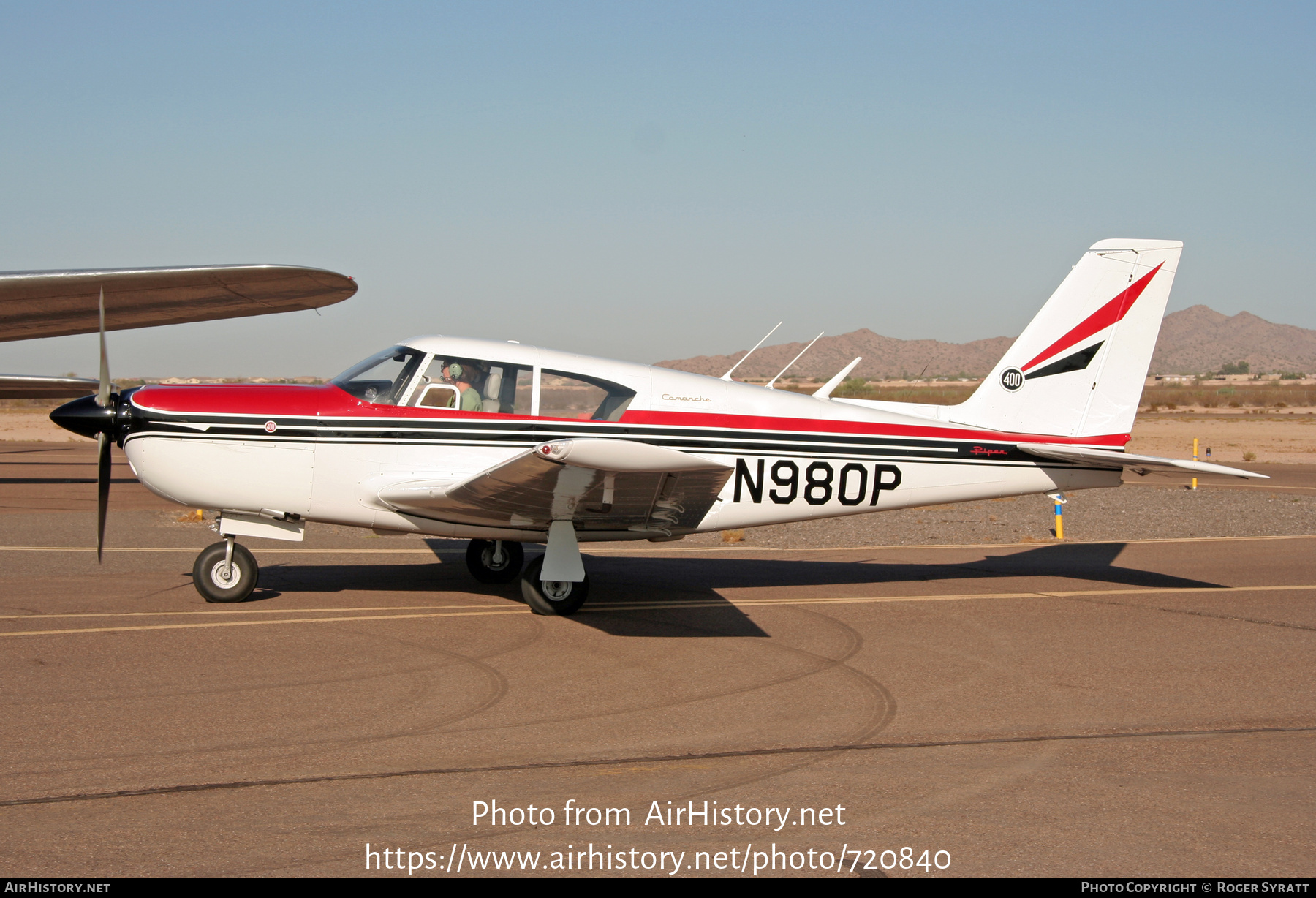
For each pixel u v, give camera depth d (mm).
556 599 6770
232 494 6965
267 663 5371
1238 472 7023
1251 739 4344
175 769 3756
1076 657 5805
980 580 8578
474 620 6613
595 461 5395
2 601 6898
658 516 6996
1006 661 5691
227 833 3207
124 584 7660
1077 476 8016
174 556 9094
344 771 3781
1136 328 7988
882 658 5727
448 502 6574
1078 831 3348
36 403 66688
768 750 4117
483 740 4172
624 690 4973
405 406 7109
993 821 3420
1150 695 5012
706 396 7496
